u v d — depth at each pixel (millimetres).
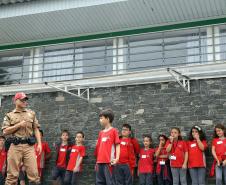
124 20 13016
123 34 13461
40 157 11805
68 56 14008
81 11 12625
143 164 10398
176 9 12297
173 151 10117
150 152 10477
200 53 11836
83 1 12391
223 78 10734
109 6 12266
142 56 13055
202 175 9836
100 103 11992
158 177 10211
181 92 11109
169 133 10984
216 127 9875
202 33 12633
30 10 12984
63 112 12453
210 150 10367
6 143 6398
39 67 14328
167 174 10141
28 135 6422
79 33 13992
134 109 11547
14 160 6293
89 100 12133
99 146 7105
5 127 6363
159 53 12867
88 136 11914
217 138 9859
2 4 13312
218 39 12391
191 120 10828
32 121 6500
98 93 12078
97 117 11945
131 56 13188
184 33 12781
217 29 12477
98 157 6969
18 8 13164
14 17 13203
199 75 10867
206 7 12102
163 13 12531
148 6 12180
